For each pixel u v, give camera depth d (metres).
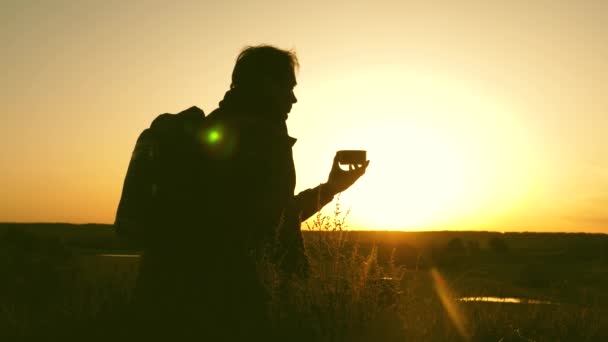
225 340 3.61
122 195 3.62
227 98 3.98
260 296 3.75
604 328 5.67
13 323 5.05
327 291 4.09
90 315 4.82
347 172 4.48
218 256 3.66
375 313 4.09
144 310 3.70
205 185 3.61
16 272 11.20
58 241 15.95
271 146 3.66
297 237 4.16
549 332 5.36
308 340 3.83
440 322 4.74
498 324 5.18
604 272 23.91
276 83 3.95
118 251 28.81
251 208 3.62
